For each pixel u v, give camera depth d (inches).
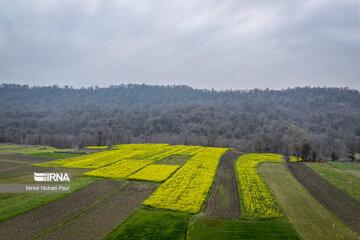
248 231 979.9
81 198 1331.2
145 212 1152.8
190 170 1959.9
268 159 2527.1
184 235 948.0
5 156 2623.0
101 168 2012.8
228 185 1593.3
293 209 1199.6
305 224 1042.7
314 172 1967.3
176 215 1122.7
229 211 1177.4
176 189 1478.8
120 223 1042.1
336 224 1044.5
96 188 1501.0
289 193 1434.5
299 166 2199.8
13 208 1179.3
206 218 1099.9
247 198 1342.3
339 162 2502.5
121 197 1350.9
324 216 1123.3
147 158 2496.3
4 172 1894.7
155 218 1091.3
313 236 942.4
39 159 2442.2
